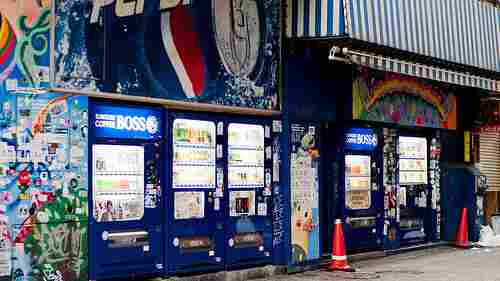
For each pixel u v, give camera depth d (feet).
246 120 41.70
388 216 53.06
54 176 31.53
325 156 49.80
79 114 32.53
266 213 42.73
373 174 51.96
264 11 42.52
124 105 35.09
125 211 34.99
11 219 30.12
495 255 53.47
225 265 40.22
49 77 31.35
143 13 35.37
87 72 32.71
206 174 39.27
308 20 42.91
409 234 56.29
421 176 57.88
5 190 29.96
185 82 37.47
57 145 31.65
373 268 46.06
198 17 38.40
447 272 44.09
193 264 38.40
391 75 51.72
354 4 42.68
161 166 36.91
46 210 31.19
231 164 40.78
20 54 30.48
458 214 60.54
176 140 37.68
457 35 54.19
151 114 36.45
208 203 39.34
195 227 38.52
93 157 33.58
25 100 30.66
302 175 44.93
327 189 49.67
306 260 44.93
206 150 39.32
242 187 41.32
